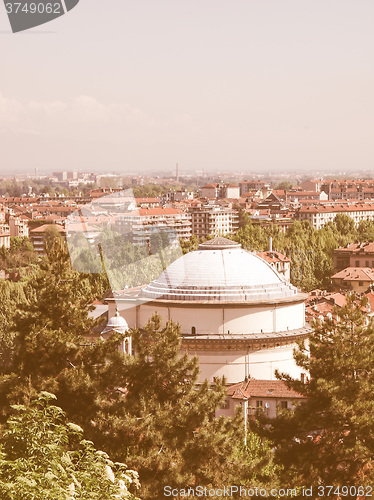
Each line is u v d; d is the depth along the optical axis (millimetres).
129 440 65125
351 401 70750
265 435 73688
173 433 65750
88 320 79562
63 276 79188
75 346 74438
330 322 76500
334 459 69688
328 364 74250
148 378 70312
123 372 70688
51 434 41281
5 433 41906
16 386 70500
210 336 126500
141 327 125938
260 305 128500
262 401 113875
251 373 126875
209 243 135000
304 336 130125
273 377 128125
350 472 69500
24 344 75812
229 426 69188
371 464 69562
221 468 65125
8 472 37062
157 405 66938
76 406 70062
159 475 63000
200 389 70000
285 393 113375
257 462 66938
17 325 78875
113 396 72062
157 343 71562
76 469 41500
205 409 67375
